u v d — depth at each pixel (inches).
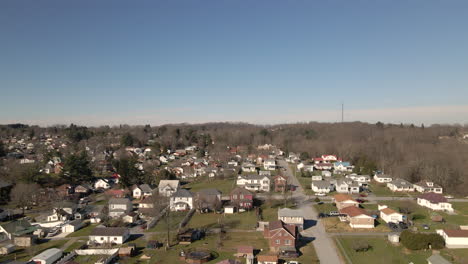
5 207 3304.6
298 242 2239.2
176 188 3823.8
